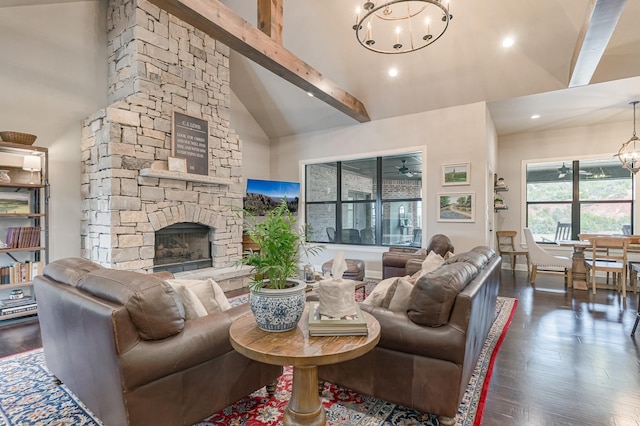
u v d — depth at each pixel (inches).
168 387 62.2
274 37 149.0
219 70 210.8
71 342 71.4
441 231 218.1
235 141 221.0
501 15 156.6
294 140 287.1
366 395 81.5
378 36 181.6
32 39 156.6
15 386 90.2
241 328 64.1
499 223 285.9
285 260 63.2
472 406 79.4
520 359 105.5
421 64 195.2
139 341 59.2
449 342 67.2
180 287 74.3
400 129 234.1
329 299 63.1
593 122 244.1
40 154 156.6
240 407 80.0
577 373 96.3
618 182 246.1
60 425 73.2
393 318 73.4
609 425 72.6
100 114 159.5
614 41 152.1
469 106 207.0
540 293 190.4
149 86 171.3
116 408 59.2
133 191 163.2
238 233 221.0
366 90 223.8
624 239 181.3
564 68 169.9
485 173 202.4
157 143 174.6
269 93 253.8
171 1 107.0
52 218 163.2
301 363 51.9
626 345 116.4
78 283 73.0
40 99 159.2
